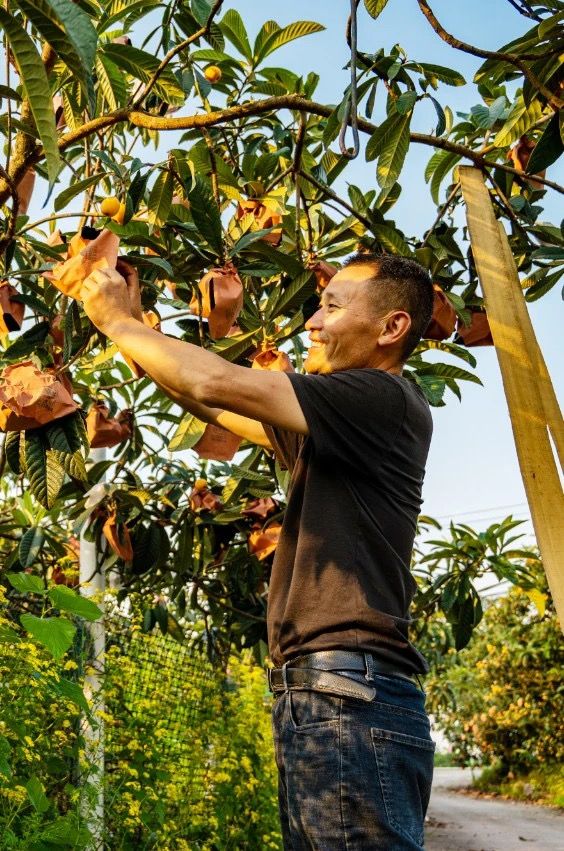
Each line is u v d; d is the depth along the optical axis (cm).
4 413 212
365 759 138
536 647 1317
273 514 390
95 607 239
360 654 144
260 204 283
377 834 136
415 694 149
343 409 153
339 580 147
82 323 252
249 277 304
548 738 1343
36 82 126
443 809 1227
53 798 303
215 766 469
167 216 257
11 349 230
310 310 271
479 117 276
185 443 253
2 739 233
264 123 316
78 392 348
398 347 172
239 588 448
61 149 215
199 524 400
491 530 435
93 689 328
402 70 247
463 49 208
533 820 1069
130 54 244
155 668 416
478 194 189
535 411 158
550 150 222
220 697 501
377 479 156
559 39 214
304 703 144
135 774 330
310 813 140
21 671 250
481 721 1468
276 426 154
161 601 459
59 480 217
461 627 441
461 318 278
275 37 296
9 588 376
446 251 285
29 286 243
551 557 141
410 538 162
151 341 157
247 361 282
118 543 359
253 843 497
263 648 485
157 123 210
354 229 299
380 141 236
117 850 339
